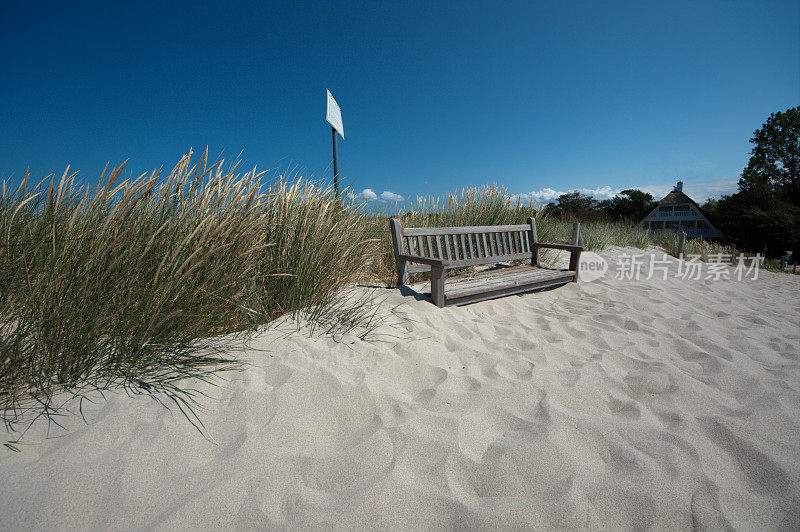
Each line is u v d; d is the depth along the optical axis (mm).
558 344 2713
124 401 1587
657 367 2357
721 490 1328
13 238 1885
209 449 1411
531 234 5105
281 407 1661
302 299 2625
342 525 1127
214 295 2121
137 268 1902
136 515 1110
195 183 2158
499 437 1624
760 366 2506
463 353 2445
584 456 1504
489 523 1153
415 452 1458
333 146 4250
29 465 1239
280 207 2812
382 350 2301
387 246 4684
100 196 1894
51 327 1654
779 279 7973
